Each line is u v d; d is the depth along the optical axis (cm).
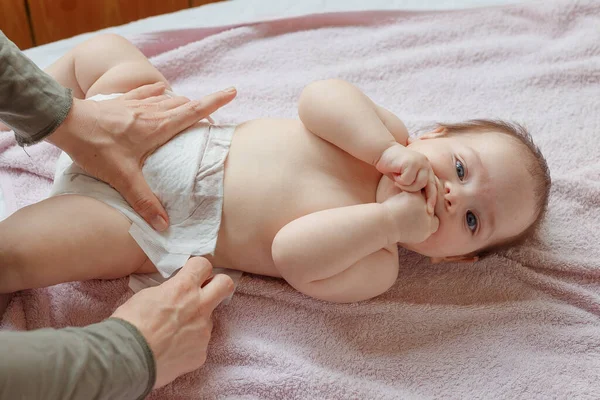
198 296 91
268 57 141
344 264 95
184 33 140
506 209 102
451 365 103
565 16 144
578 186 120
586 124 131
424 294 111
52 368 68
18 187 117
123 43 113
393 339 105
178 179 97
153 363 79
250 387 98
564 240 116
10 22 165
